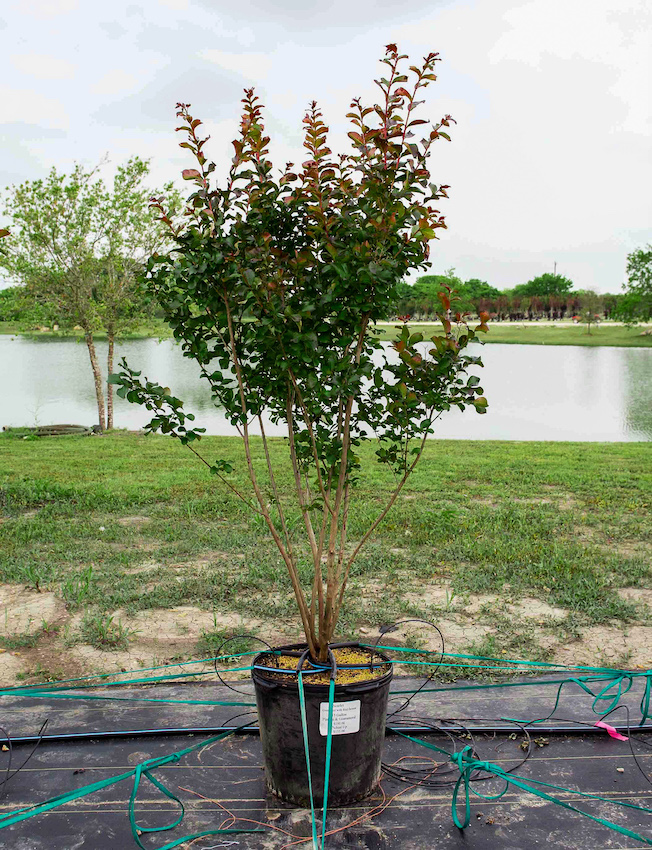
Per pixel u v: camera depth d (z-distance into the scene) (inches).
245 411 120.7
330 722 107.1
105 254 645.9
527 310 4662.9
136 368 1314.0
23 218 604.1
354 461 125.8
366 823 108.1
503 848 102.6
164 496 339.6
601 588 210.1
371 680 110.0
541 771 121.9
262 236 108.0
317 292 113.1
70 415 830.5
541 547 249.1
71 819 109.5
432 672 156.6
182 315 118.6
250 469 122.1
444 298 111.0
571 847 102.7
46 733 133.9
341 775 110.6
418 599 204.5
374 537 266.2
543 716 139.9
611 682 154.5
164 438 613.0
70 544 258.8
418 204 108.7
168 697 148.8
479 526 280.2
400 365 115.7
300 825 107.7
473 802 113.8
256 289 106.6
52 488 347.6
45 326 670.5
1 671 162.4
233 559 240.7
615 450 522.0
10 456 492.1
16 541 261.9
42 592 212.8
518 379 1267.2
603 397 1008.9
